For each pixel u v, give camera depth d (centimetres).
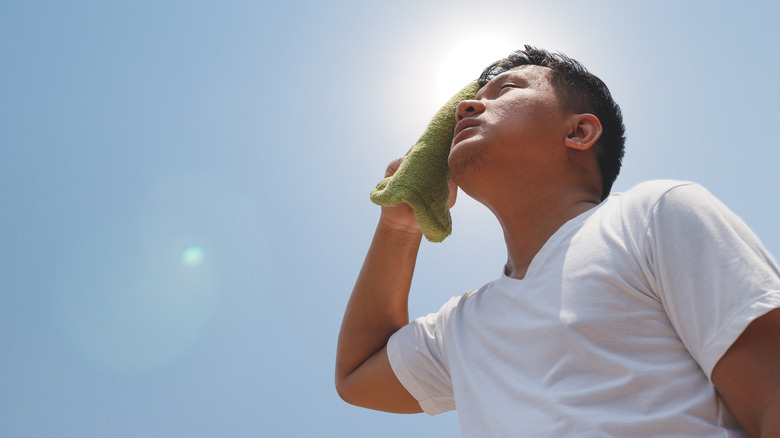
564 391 108
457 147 149
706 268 104
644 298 110
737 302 97
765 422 90
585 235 123
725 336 96
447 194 166
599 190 150
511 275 143
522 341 121
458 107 157
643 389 104
